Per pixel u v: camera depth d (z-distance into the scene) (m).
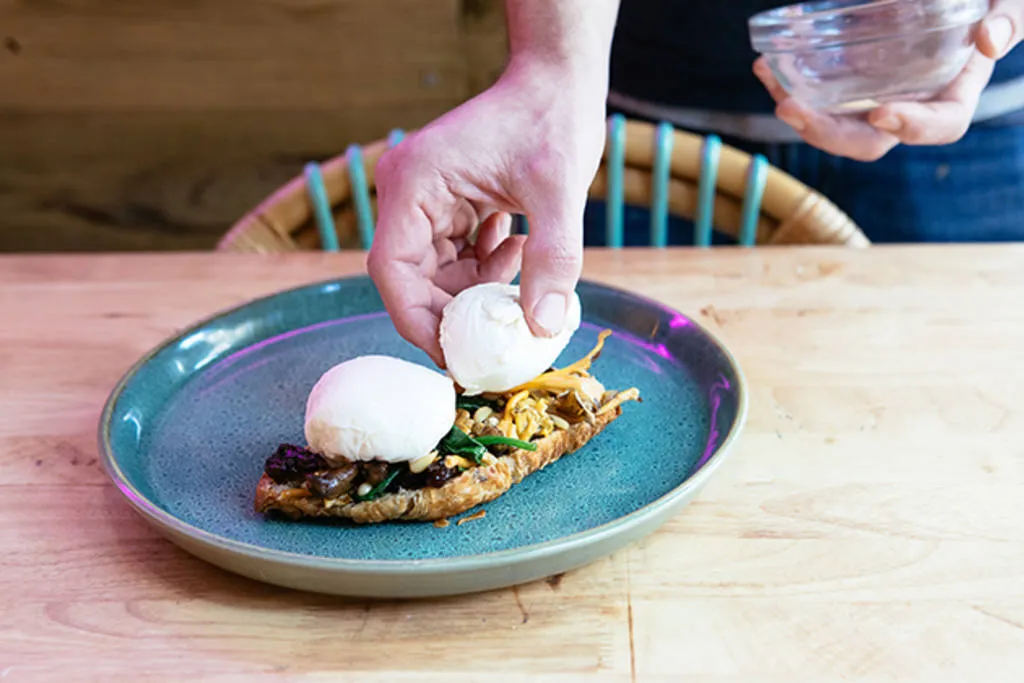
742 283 0.75
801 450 0.56
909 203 1.00
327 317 0.69
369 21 1.33
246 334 0.66
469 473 0.50
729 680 0.43
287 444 0.54
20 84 1.36
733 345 0.66
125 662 0.44
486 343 0.52
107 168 1.41
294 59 1.35
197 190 1.43
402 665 0.44
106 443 0.52
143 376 0.59
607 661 0.44
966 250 0.79
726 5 0.91
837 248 0.80
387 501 0.50
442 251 0.60
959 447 0.56
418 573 0.44
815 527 0.50
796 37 0.64
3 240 1.45
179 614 0.46
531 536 0.49
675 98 0.98
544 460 0.53
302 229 0.87
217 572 0.49
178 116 1.38
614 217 0.86
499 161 0.53
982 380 0.62
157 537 0.51
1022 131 0.95
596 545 0.46
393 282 0.55
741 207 0.85
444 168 0.53
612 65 1.02
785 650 0.44
